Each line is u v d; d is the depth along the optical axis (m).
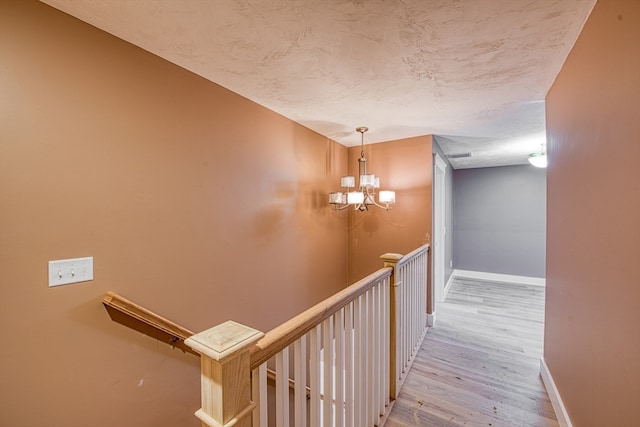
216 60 1.67
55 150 1.25
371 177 2.91
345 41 1.48
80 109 1.32
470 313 3.62
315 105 2.35
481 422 1.75
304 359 1.01
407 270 2.33
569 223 1.54
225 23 1.34
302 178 2.89
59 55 1.26
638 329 0.88
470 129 3.01
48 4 1.22
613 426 1.06
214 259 1.96
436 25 1.34
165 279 1.67
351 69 1.76
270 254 2.47
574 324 1.47
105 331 1.40
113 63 1.43
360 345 1.45
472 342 2.82
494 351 2.63
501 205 5.27
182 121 1.75
